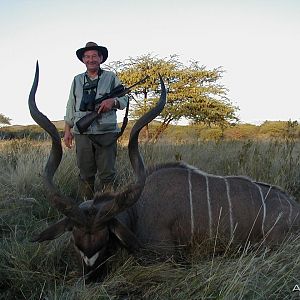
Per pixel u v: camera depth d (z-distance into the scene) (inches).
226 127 785.6
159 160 268.5
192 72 760.3
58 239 159.6
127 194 139.9
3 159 279.7
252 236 162.7
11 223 185.0
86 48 194.2
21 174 227.5
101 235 138.2
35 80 142.9
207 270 136.1
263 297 120.0
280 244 154.6
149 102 720.3
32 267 148.9
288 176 231.3
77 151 202.7
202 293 124.6
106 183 205.2
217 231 156.2
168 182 166.2
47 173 143.0
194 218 161.3
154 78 719.1
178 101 753.0
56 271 146.7
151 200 163.3
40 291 137.2
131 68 743.1
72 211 136.4
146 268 143.5
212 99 764.6
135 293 137.6
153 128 780.0
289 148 256.8
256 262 135.7
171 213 161.0
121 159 260.4
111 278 140.1
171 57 758.5
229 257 158.1
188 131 712.4
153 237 159.6
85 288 129.3
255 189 167.9
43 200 208.5
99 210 138.1
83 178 206.5
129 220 157.8
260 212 162.7
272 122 749.9
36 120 143.2
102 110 191.2
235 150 302.8
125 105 198.8
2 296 135.9
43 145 318.3
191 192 164.2
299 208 167.3
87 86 196.9
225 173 237.5
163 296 129.7
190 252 162.4
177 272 142.8
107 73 200.5
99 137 198.1
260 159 241.1
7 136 465.4
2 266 146.4
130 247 140.9
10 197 208.2
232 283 121.2
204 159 280.2
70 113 203.0
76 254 143.1
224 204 163.2
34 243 159.8
